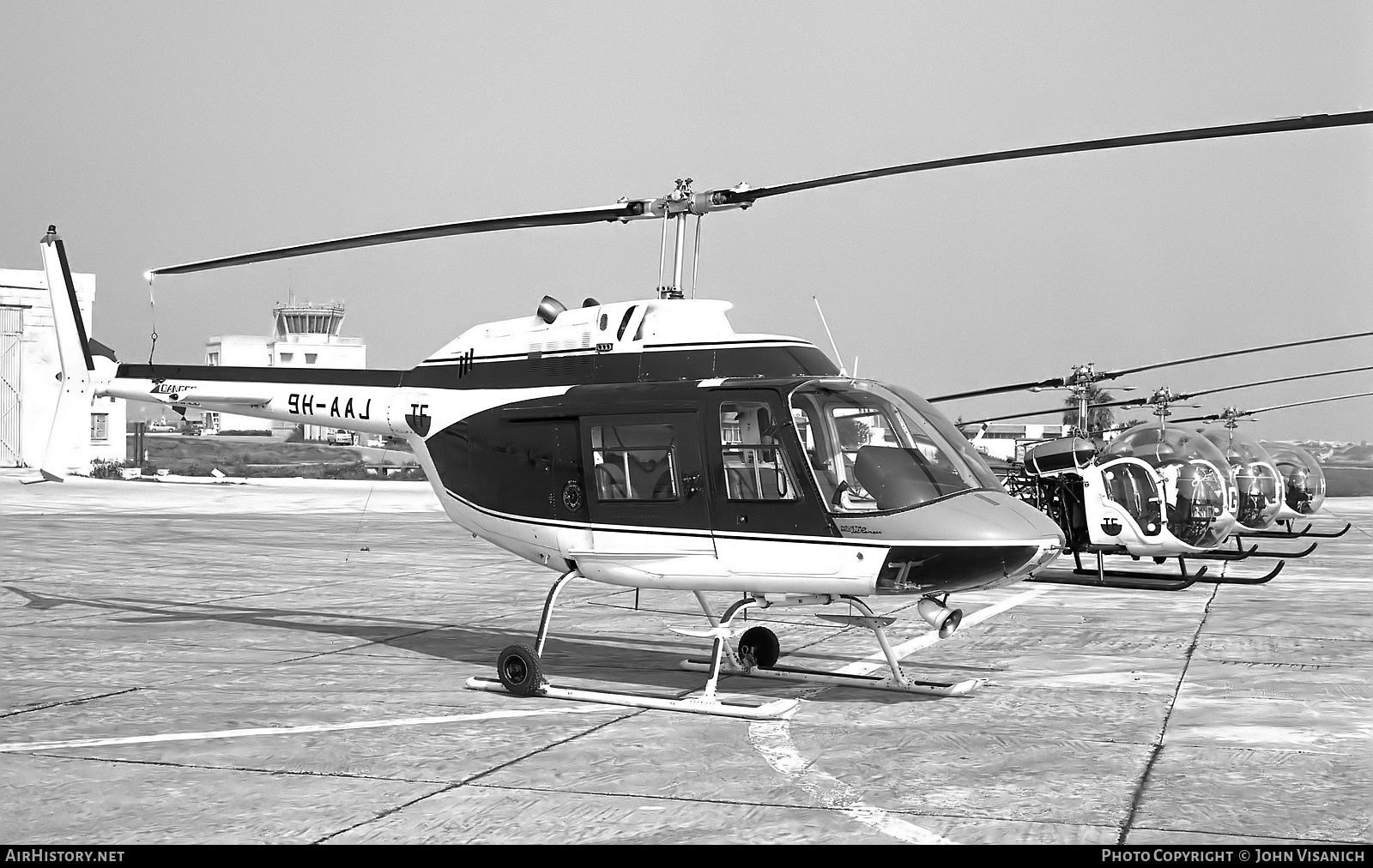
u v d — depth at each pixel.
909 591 8.69
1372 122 7.24
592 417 9.53
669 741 7.93
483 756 7.51
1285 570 20.59
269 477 74.50
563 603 15.71
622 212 10.25
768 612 14.63
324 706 9.06
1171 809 6.38
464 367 10.81
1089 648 11.95
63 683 9.97
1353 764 7.29
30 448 52.41
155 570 19.78
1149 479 17.16
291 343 111.81
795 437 8.73
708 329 9.84
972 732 8.21
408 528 30.69
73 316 13.63
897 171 9.12
